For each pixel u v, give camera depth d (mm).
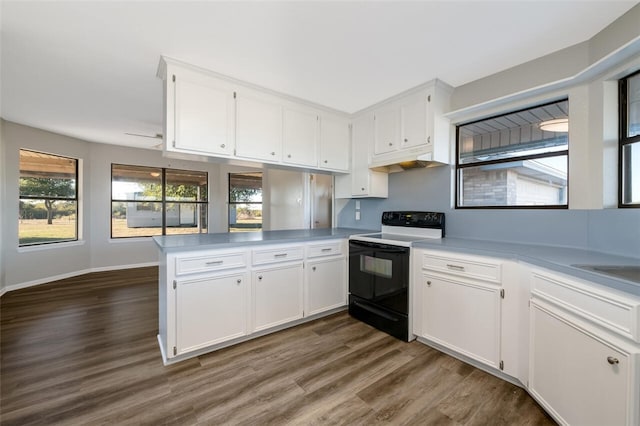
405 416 1493
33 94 2818
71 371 1899
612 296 1114
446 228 2697
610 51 1694
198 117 2238
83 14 1620
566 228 1961
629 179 1731
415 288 2316
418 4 1535
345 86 2578
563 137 2074
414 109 2627
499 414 1505
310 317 2793
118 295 3609
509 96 2111
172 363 1998
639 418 1017
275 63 2166
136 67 2258
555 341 1392
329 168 3164
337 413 1516
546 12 1594
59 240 4508
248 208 6055
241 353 2145
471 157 2607
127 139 4684
